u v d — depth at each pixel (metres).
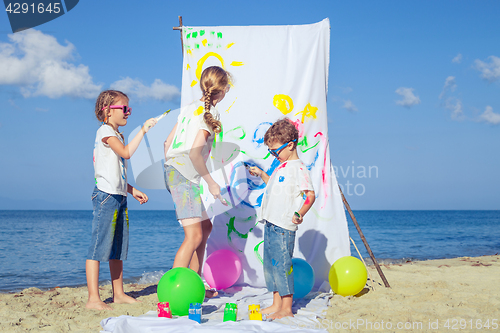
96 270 3.24
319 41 4.27
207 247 4.28
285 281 2.96
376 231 28.66
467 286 4.29
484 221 47.94
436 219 54.91
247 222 4.24
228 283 3.85
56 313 3.07
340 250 4.11
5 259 10.65
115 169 3.27
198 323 2.53
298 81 4.27
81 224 39.19
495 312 3.09
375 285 4.29
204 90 3.34
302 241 4.14
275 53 4.30
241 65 4.31
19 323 2.76
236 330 2.29
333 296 3.71
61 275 7.86
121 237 3.43
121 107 3.40
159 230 27.94
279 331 2.39
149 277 7.11
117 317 2.69
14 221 48.28
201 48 4.33
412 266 6.17
